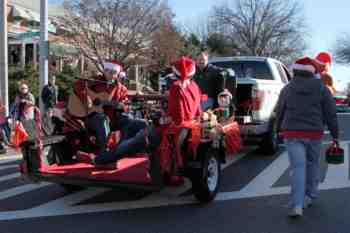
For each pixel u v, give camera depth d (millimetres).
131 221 5750
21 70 21453
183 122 6105
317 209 6227
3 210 6234
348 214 6004
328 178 8078
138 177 6199
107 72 7098
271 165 9414
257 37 57844
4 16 13805
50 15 29797
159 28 29406
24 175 6383
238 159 10133
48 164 6734
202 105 7473
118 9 27375
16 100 10734
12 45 28750
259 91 9758
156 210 6215
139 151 6496
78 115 7113
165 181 6043
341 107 34031
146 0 28203
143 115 7441
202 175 6281
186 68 6242
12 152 11547
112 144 7039
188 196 6922
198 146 6320
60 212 6145
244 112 9883
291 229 5426
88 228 5480
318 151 6094
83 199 6789
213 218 5863
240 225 5582
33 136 6645
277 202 6590
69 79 23703
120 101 7199
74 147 7277
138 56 29266
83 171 6484
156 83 34406
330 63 8219
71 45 27828
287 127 5910
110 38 27547
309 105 5844
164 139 5965
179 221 5746
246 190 7305
